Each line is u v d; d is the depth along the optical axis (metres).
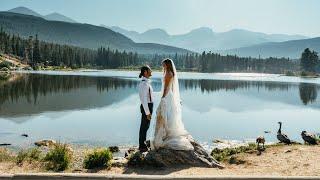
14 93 57.09
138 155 11.70
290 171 11.02
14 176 9.34
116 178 9.27
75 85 80.00
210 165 11.51
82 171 11.21
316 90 89.62
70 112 39.56
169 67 12.09
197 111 43.91
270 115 42.38
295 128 33.28
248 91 82.31
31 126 30.02
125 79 114.06
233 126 33.22
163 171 10.83
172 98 12.06
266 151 14.74
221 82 120.44
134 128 30.30
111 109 43.25
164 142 11.85
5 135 25.78
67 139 25.06
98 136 26.44
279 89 91.44
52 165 12.06
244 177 9.26
